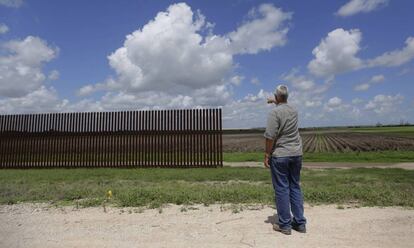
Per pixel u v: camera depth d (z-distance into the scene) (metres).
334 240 5.47
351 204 8.12
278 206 5.91
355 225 6.29
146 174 14.78
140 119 18.47
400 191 9.39
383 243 5.33
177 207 7.88
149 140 18.33
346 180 12.19
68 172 15.93
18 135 19.25
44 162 18.92
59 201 8.88
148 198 8.62
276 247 5.16
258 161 23.16
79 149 18.81
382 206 7.88
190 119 18.08
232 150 38.66
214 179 13.16
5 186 11.21
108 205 8.23
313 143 52.25
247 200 8.42
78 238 5.69
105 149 18.62
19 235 5.90
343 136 76.38
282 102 6.20
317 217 6.88
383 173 14.66
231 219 6.76
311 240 5.47
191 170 16.17
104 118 18.73
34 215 7.33
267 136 6.02
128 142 18.45
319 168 17.95
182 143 18.05
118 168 18.06
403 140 54.84
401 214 7.07
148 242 5.45
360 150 36.84
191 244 5.32
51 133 19.03
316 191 9.08
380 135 76.62
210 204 8.14
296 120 6.12
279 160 5.92
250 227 6.19
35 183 12.20
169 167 17.98
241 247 5.18
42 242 5.50
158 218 6.91
